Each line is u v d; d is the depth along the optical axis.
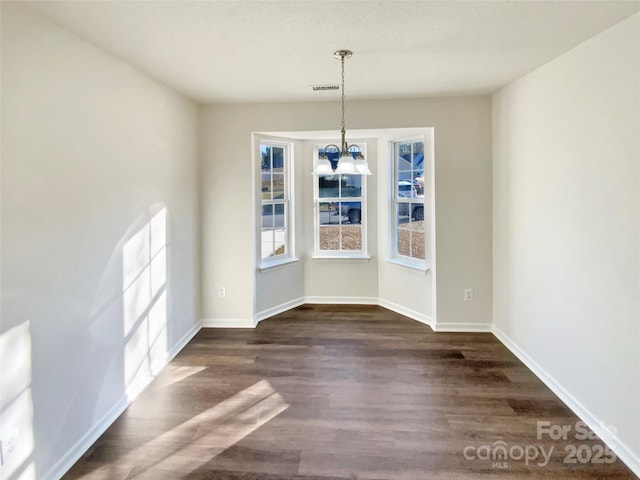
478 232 4.08
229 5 2.00
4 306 1.76
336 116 4.09
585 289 2.50
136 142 2.92
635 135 2.05
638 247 2.05
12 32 1.81
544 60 2.87
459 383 3.05
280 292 4.96
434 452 2.24
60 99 2.12
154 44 2.47
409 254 4.82
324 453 2.23
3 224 1.76
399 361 3.46
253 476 2.06
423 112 4.02
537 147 3.09
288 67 2.99
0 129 1.75
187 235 3.92
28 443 1.89
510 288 3.67
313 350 3.73
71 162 2.20
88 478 2.05
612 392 2.26
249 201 4.26
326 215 5.30
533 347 3.23
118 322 2.68
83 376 2.30
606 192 2.29
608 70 2.26
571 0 1.96
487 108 3.97
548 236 2.95
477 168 4.02
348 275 5.28
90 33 2.26
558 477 2.04
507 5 2.03
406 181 4.80
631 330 2.11
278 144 4.92
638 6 2.00
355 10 2.08
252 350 3.73
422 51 2.67
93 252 2.40
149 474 2.07
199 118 4.19
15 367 1.82
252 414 2.64
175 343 3.65
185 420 2.57
